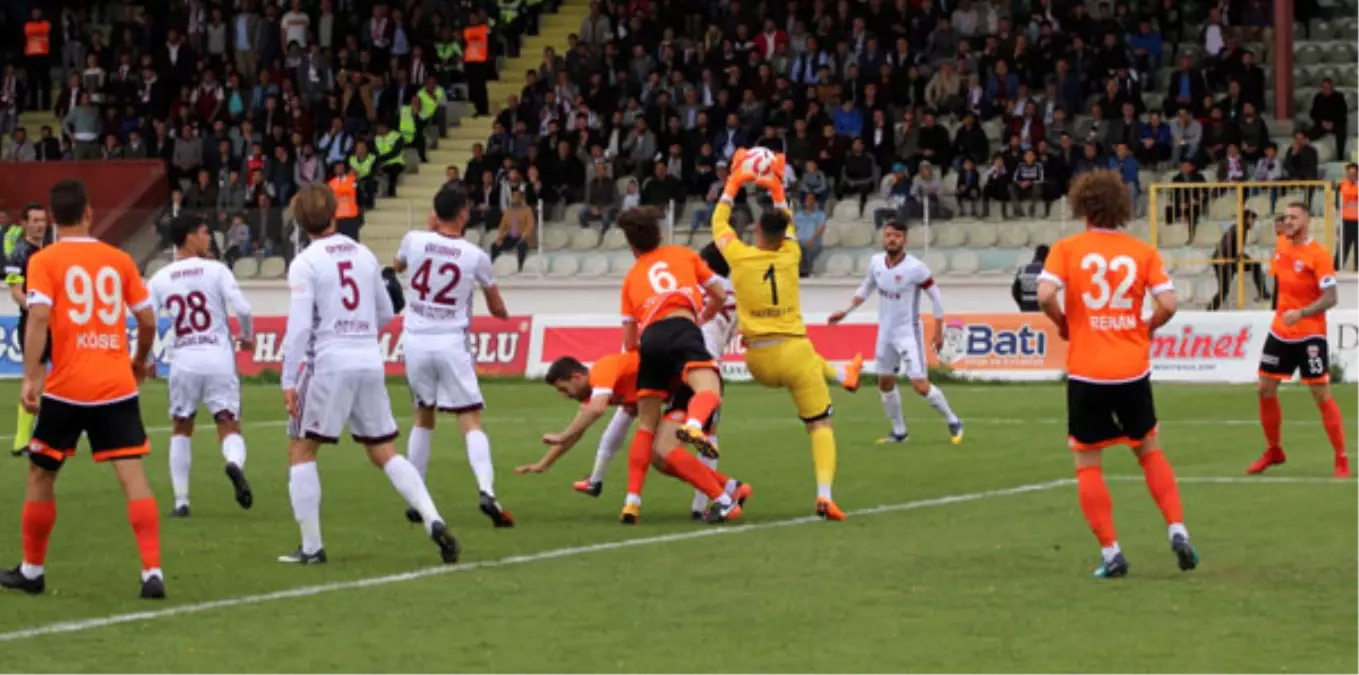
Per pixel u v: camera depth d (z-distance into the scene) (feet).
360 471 117.08
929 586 73.82
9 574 74.64
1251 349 184.55
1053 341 191.21
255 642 64.23
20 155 262.47
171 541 88.84
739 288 94.38
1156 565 78.28
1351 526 88.69
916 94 243.40
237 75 261.24
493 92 274.36
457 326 93.20
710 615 68.28
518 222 236.02
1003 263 224.74
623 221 93.66
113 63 274.98
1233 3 262.47
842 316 135.23
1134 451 76.54
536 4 284.00
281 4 272.31
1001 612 68.23
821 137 235.61
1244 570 76.64
